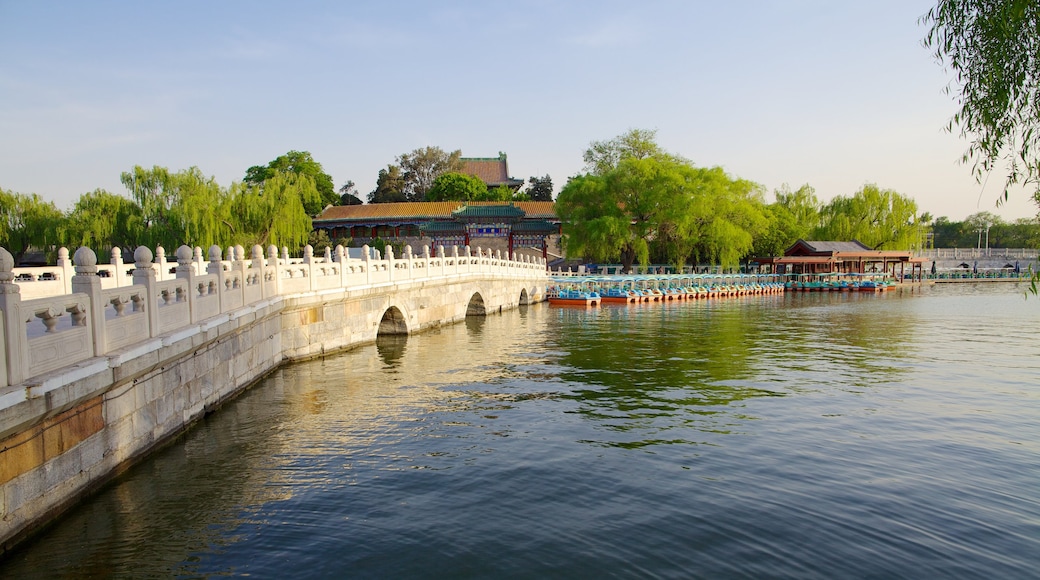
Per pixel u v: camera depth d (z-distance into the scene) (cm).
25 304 685
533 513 928
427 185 9412
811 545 834
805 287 6225
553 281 5122
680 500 972
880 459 1150
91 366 800
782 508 944
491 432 1311
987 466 1116
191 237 4041
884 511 934
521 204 7119
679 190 5594
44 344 723
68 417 811
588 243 5666
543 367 2020
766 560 797
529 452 1188
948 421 1391
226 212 4169
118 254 1745
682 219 5344
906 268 8400
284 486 1019
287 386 1661
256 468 1091
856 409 1495
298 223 4497
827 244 6444
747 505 954
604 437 1279
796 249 6444
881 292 5950
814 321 3469
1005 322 3372
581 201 5941
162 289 1060
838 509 941
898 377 1873
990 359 2195
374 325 2369
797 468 1105
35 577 738
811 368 2025
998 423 1376
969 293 5797
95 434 877
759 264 6750
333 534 862
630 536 857
